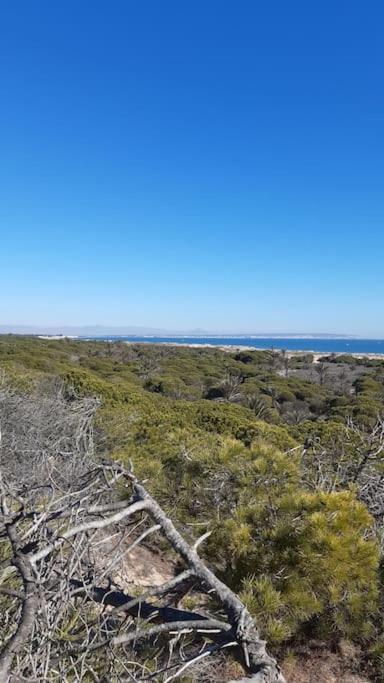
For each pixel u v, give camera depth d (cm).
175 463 464
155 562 462
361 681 313
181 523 420
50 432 602
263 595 297
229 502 412
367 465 520
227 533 353
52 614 180
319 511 336
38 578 168
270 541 332
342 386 4062
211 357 5556
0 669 145
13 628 186
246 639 197
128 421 770
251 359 5900
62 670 165
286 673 313
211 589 218
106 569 202
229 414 892
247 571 328
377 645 318
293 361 6400
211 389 3150
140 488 251
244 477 405
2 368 985
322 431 772
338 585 312
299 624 319
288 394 3219
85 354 4297
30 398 714
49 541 188
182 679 216
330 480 468
